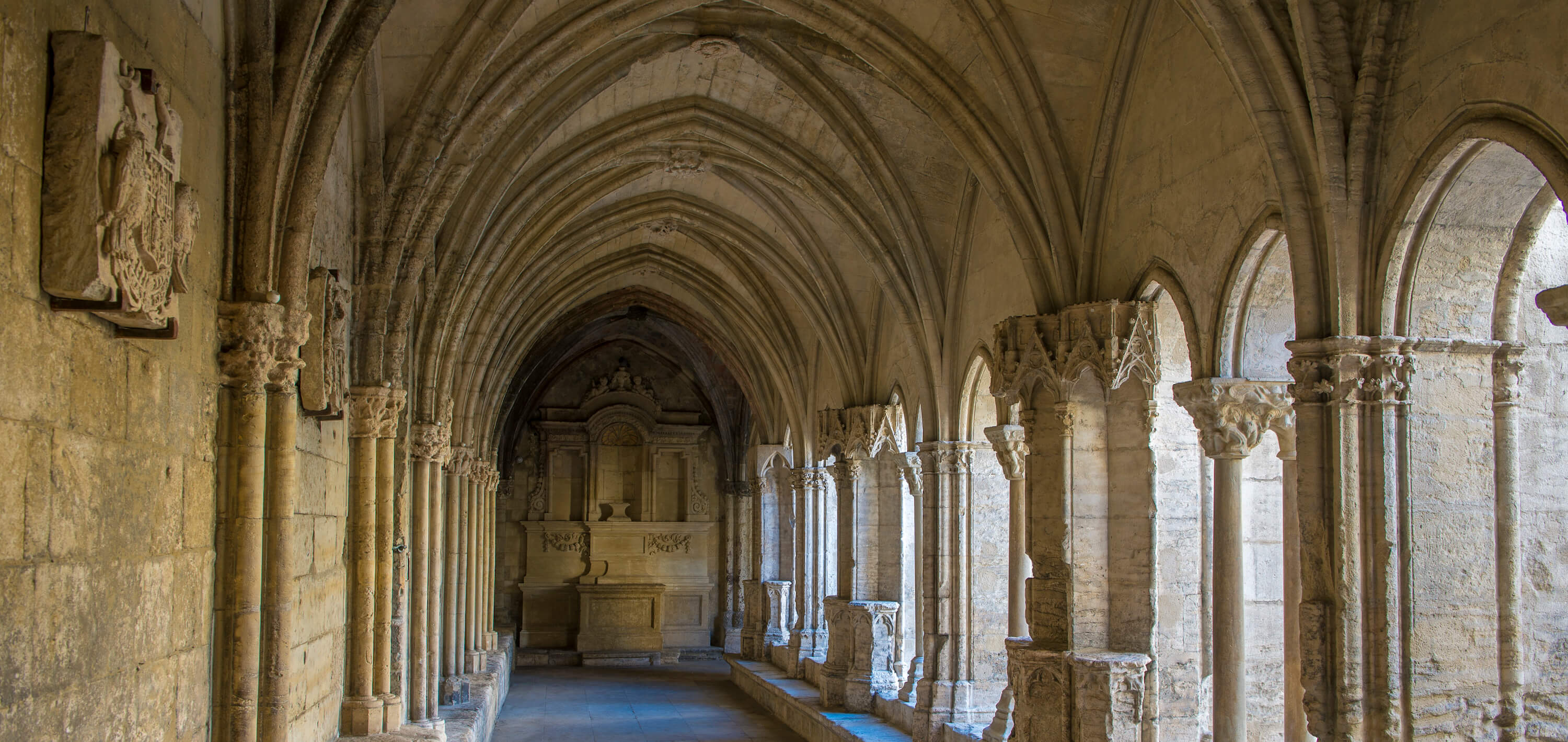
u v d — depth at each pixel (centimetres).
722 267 2539
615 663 3419
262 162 694
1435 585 836
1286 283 1020
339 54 732
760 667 2817
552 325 2977
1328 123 841
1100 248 1239
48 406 435
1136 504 1229
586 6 1171
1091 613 1230
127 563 520
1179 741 1250
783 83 1505
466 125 1157
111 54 450
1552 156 677
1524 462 884
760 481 2995
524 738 2152
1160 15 1127
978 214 1609
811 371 2542
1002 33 1182
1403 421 835
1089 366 1195
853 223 1716
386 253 1102
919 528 1905
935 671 1720
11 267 405
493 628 2855
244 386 686
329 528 982
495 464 3038
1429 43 794
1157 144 1138
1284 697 1217
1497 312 852
